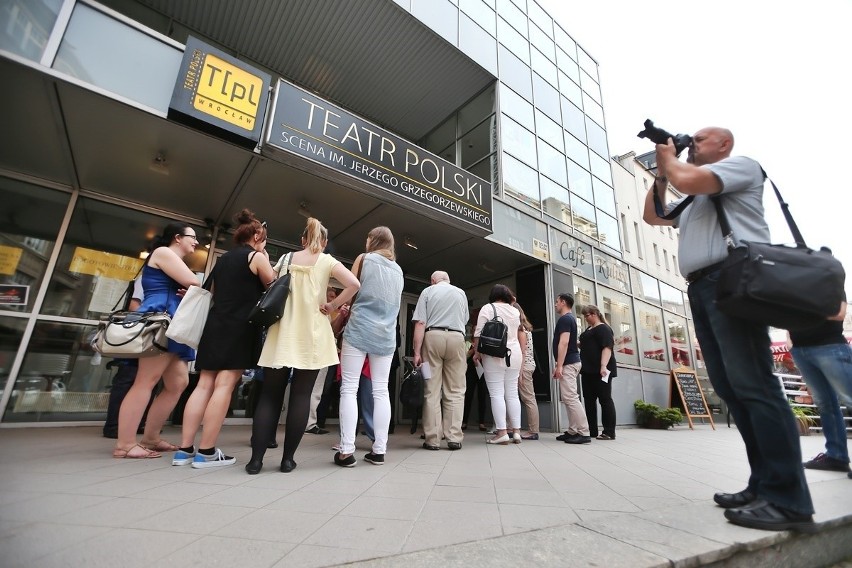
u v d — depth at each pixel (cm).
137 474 219
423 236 590
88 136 373
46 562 110
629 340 838
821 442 567
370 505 177
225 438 387
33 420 399
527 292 704
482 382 602
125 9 557
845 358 292
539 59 852
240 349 257
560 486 225
